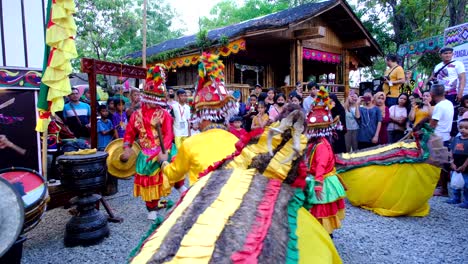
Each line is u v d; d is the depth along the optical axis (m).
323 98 3.72
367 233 4.55
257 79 14.85
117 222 4.98
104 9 17.66
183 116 8.38
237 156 2.27
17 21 5.12
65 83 4.21
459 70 7.38
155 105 4.79
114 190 6.54
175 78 14.98
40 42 5.35
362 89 12.38
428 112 6.76
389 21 21.34
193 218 1.66
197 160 2.68
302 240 2.07
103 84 12.85
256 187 2.01
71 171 4.09
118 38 18.62
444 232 4.59
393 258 3.85
